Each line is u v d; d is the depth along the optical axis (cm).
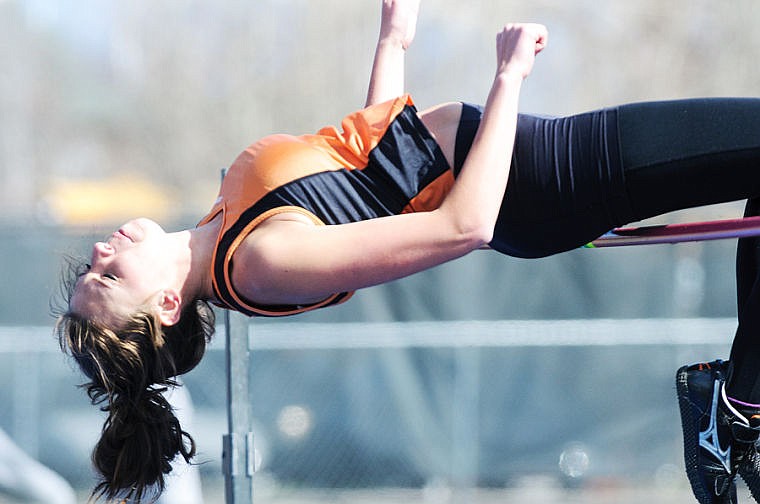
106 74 7925
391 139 983
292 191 945
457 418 2788
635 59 6059
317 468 2812
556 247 1016
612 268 2811
